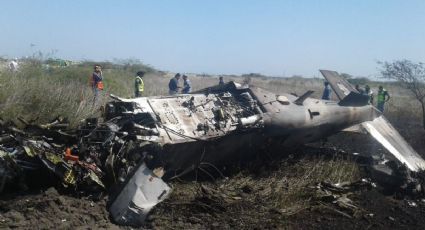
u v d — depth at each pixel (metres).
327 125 8.95
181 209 5.98
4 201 5.39
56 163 5.64
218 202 6.16
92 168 5.88
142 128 6.39
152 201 5.67
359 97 9.73
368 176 8.63
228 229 5.55
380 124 10.28
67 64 17.97
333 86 10.35
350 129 9.76
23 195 5.65
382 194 7.84
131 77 21.47
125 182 5.70
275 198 6.71
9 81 9.14
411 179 8.16
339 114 9.19
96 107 9.79
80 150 6.02
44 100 8.90
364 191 7.81
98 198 5.78
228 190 6.76
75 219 5.20
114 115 6.84
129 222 5.39
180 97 7.56
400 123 15.01
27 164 5.80
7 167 5.57
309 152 9.48
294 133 8.23
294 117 8.15
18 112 8.05
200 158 7.11
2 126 6.34
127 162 6.07
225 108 7.67
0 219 4.91
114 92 14.12
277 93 8.66
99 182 5.78
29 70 11.27
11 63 11.12
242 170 7.97
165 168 6.63
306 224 5.99
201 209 6.04
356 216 6.50
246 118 7.39
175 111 7.12
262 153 8.29
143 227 5.43
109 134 6.21
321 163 8.73
